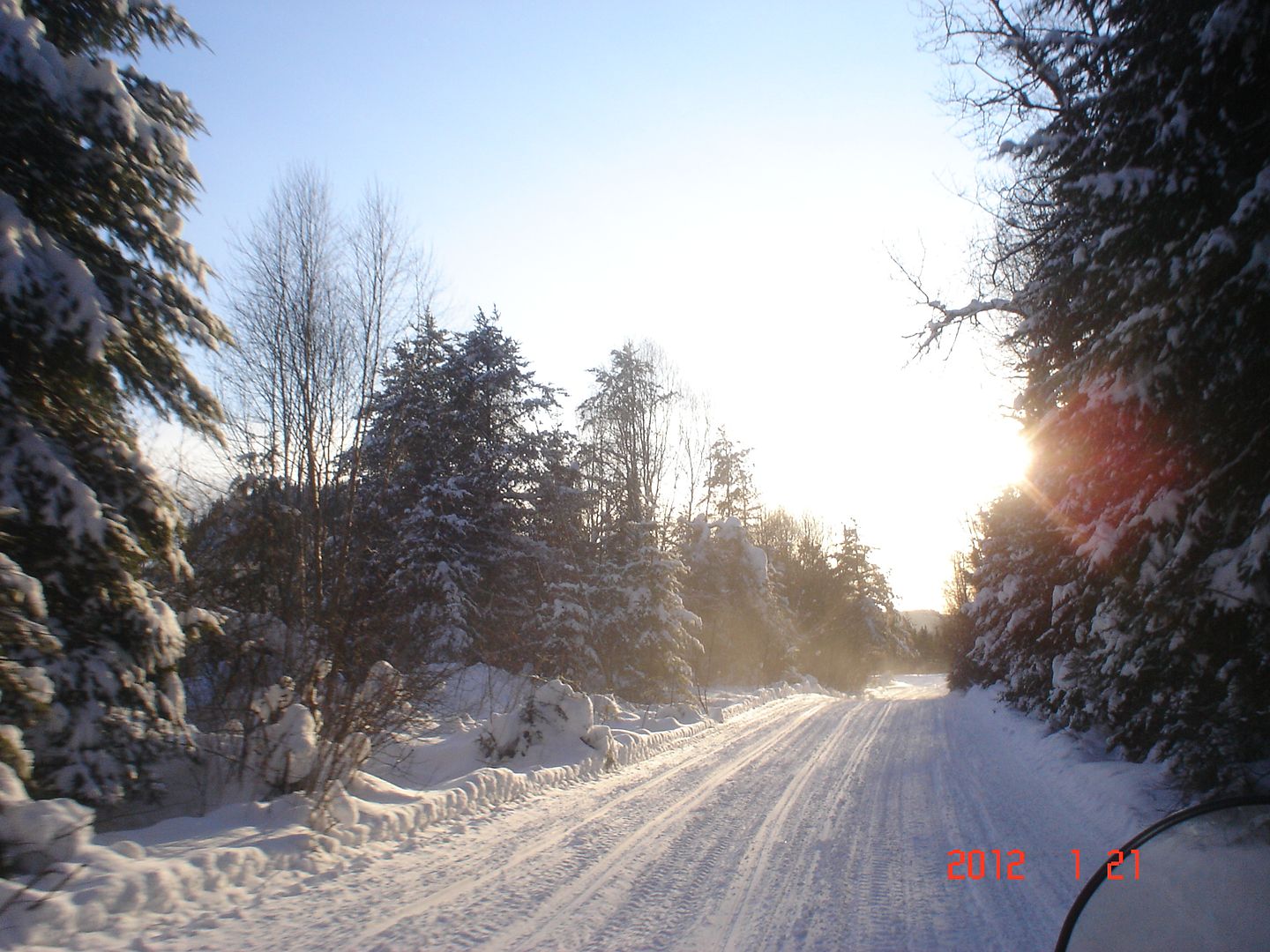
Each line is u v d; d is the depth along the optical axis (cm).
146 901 561
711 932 593
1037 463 991
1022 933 590
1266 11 601
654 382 3700
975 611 2781
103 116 742
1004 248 1525
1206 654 739
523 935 575
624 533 2572
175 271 861
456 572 2003
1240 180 675
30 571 710
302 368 1471
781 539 5934
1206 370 679
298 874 674
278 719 874
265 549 1089
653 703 2234
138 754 759
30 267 688
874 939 582
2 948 480
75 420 792
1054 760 1276
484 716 1652
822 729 2023
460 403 2383
